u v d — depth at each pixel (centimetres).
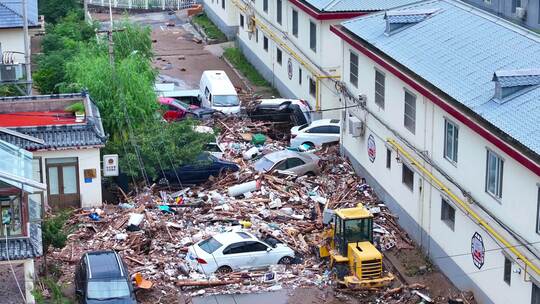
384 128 3794
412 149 3481
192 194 3997
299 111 4806
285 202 3900
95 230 3622
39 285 3161
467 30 3603
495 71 3114
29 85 4362
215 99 5059
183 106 4969
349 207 3809
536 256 2642
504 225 2823
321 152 4453
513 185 2770
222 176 4178
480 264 3008
